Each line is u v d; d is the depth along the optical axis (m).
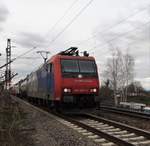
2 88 18.69
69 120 14.55
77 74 16.56
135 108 24.44
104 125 12.96
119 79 58.62
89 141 9.35
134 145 8.27
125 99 55.66
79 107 16.70
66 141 9.38
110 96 56.75
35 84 26.62
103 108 24.17
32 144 8.91
